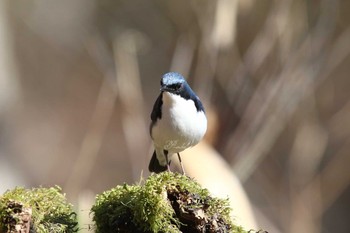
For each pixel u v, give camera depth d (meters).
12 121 19.48
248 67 13.58
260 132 13.09
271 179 15.91
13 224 6.10
